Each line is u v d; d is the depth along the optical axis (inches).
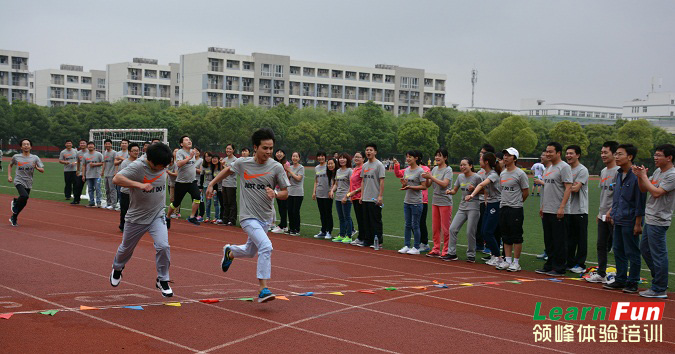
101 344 184.2
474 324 225.9
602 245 333.4
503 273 358.3
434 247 418.6
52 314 214.8
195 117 2261.3
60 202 712.4
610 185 339.9
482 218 440.5
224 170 254.1
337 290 282.5
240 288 278.4
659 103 5123.0
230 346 187.2
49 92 3627.0
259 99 3112.7
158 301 244.2
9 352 172.7
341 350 187.6
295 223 511.8
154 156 240.4
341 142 2338.8
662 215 288.8
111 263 332.8
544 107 5467.5
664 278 289.9
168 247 248.8
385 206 816.3
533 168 813.9
